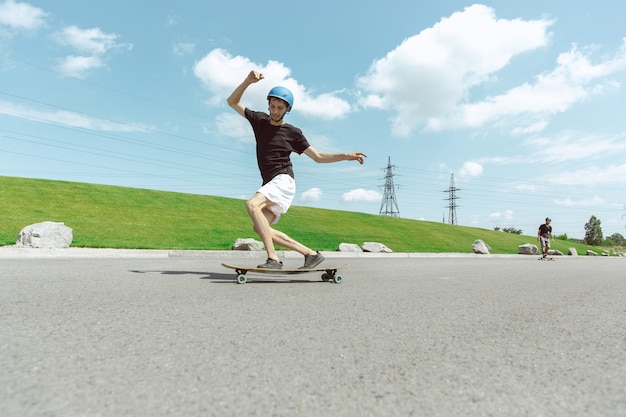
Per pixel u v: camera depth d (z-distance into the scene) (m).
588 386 1.33
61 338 1.73
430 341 1.87
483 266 8.26
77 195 15.68
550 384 1.34
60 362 1.42
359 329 2.08
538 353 1.72
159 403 1.11
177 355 1.55
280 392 1.21
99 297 2.84
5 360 1.42
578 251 32.50
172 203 17.75
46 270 4.79
